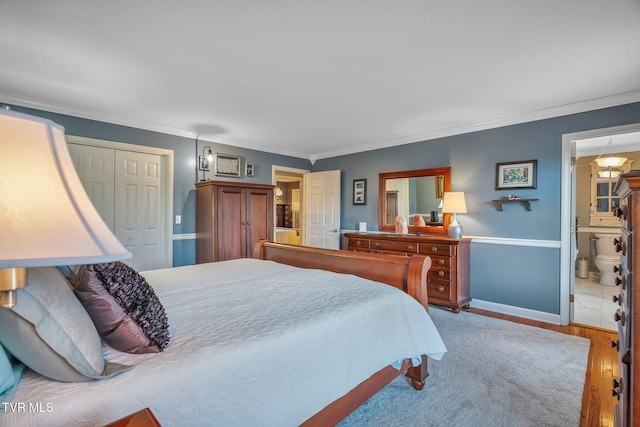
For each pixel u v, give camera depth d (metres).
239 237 4.04
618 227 4.91
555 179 3.24
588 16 1.70
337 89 2.72
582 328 3.09
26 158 0.49
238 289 1.84
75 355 0.82
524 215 3.44
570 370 2.25
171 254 3.98
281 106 3.16
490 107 3.18
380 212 4.73
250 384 1.08
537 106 3.15
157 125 3.81
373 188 4.88
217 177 4.46
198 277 2.17
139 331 1.02
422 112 3.34
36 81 2.53
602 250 5.07
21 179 0.48
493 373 2.21
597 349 2.61
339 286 1.90
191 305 1.54
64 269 1.16
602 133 2.96
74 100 2.97
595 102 2.96
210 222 3.85
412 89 2.73
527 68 2.32
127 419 0.68
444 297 3.55
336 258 2.44
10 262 0.44
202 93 2.81
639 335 0.94
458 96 2.88
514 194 3.51
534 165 3.36
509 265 3.53
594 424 1.68
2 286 0.52
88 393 0.82
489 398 1.91
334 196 5.23
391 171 4.65
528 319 3.36
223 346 1.09
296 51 2.08
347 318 1.47
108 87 2.66
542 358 2.44
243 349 1.10
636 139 4.19
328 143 4.82
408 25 1.79
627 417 1.08
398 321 1.71
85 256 0.49
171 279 2.11
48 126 0.53
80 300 0.97
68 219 0.51
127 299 1.02
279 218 9.81
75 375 0.84
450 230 3.65
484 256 3.71
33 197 0.49
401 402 1.87
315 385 1.28
